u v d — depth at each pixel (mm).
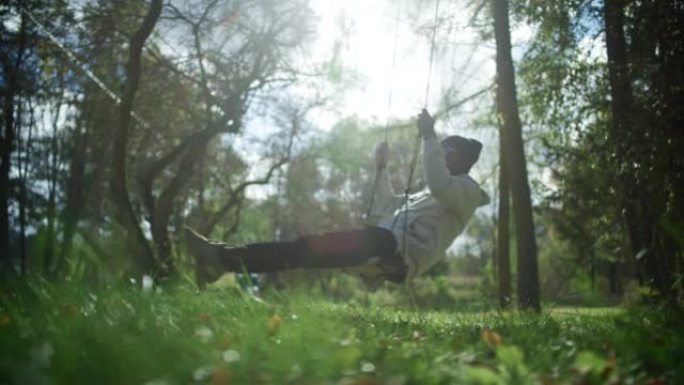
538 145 18719
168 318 4266
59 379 2295
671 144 9633
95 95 21969
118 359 2576
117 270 5145
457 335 4742
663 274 7570
